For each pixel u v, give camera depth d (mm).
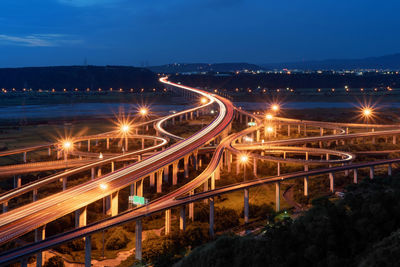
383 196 100188
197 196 137625
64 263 109812
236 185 150625
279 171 196000
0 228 105875
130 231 134375
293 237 96750
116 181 151750
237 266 93500
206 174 170125
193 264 99125
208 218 144375
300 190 175625
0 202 136750
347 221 97750
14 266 103938
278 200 155625
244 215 148750
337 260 86375
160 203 131000
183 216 131875
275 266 90438
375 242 89812
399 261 77062
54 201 128625
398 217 94875
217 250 98125
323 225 94750
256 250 95562
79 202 127562
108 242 121062
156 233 133125
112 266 109250
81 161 197250
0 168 180125
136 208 124062
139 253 115312
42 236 112250
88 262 106375
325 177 191500
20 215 115625
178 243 122125
